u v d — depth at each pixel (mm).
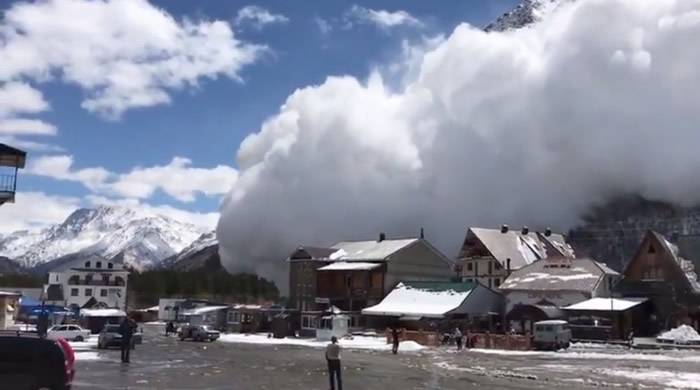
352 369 39375
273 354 53219
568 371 39688
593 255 158250
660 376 36656
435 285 90812
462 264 108750
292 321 87875
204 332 74375
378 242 110125
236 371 36406
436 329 82875
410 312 86312
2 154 43469
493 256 104750
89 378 29859
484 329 83500
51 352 19062
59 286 145375
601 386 31500
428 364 44219
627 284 84625
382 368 40469
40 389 18859
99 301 147625
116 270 151125
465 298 85062
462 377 35062
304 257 109625
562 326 62875
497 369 40656
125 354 38812
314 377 33750
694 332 70500
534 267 90500
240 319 100438
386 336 78125
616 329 76125
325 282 104938
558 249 112625
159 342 68312
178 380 30578
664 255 83312
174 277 177375
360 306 100625
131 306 167500
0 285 160500
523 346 62500
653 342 69875
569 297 83375
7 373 18812
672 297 81188
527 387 30656
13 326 72000
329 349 26891
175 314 133000
